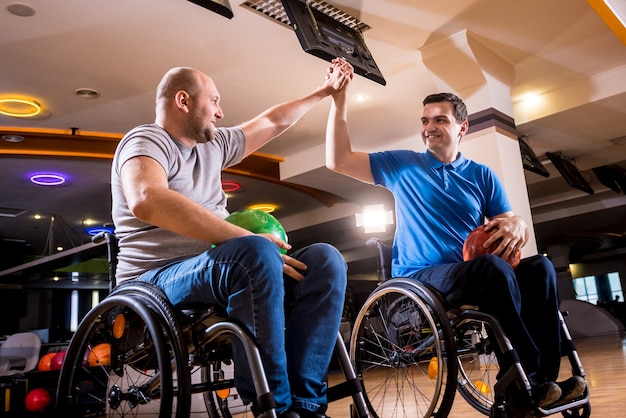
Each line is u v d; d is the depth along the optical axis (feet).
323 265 4.74
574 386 5.96
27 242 38.24
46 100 18.07
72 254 13.61
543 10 15.25
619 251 65.16
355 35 14.78
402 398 11.70
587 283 73.00
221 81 17.75
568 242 53.06
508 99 17.78
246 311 4.13
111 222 33.50
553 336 6.17
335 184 27.48
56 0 12.97
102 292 46.29
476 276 6.00
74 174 24.20
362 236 39.73
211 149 5.79
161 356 4.22
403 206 7.66
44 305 43.24
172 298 4.67
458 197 7.41
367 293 52.75
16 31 14.11
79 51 15.28
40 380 17.11
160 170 4.68
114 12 13.62
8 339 16.69
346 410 10.69
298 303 4.71
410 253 7.43
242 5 13.75
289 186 28.50
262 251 4.22
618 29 15.97
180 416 4.09
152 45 15.26
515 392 5.62
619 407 8.04
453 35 16.15
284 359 4.14
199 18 14.14
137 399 5.20
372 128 23.08
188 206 4.40
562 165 25.85
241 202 31.68
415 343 6.91
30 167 22.95
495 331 5.82
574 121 21.74
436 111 7.65
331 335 4.66
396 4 14.42
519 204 16.67
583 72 19.44
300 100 7.12
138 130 5.03
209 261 4.37
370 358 8.23
